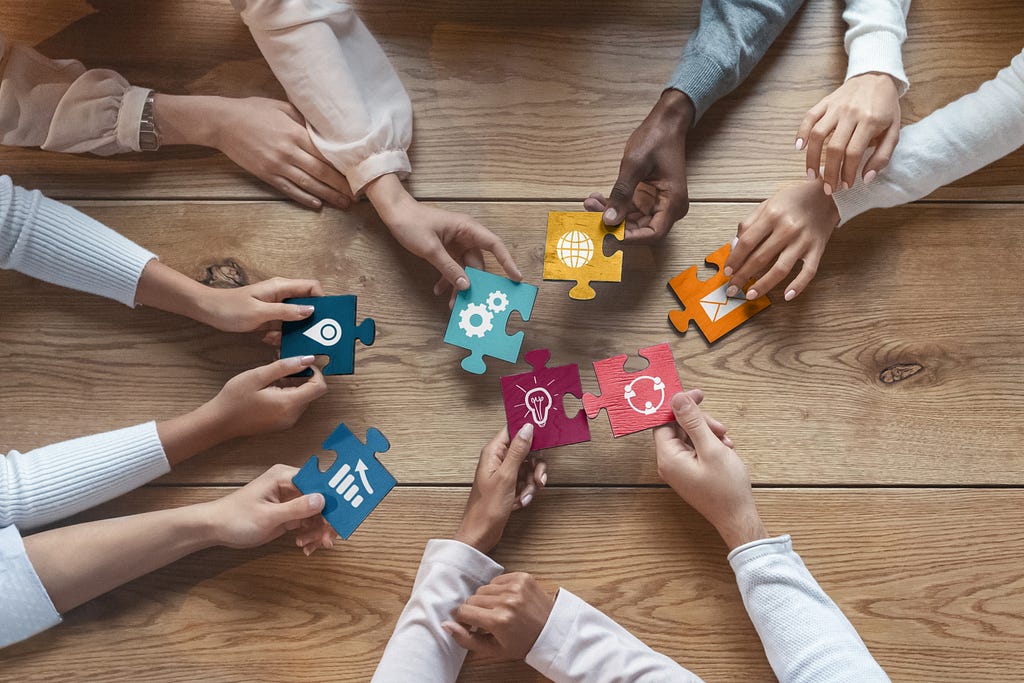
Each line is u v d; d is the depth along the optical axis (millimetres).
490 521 1085
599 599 1125
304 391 1114
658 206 1158
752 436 1161
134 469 1115
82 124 1220
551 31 1284
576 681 1025
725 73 1160
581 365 1189
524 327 1202
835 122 1104
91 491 1106
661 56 1270
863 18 1162
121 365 1213
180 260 1239
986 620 1102
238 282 1231
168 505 1167
